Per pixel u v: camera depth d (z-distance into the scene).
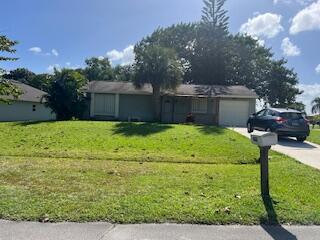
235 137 17.25
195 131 19.00
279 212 6.05
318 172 9.90
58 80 28.00
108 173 8.94
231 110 30.02
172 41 50.25
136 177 8.54
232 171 9.71
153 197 6.70
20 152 12.73
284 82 51.69
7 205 6.06
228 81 49.88
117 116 30.50
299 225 5.66
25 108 34.66
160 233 5.21
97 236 5.05
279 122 17.92
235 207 6.22
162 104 30.61
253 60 50.69
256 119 19.58
